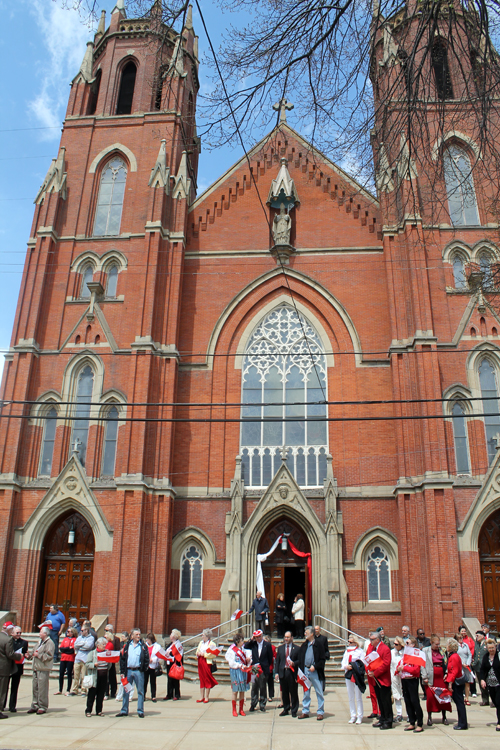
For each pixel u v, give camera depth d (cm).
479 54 1358
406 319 3144
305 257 3506
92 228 3616
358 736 1552
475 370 3086
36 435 3158
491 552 2848
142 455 2969
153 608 2805
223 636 2691
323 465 3170
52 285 3453
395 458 3088
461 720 1631
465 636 2172
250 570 2923
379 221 3509
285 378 3341
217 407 3281
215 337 3394
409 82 1359
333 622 2753
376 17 1390
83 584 2988
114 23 4169
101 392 3209
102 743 1451
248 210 3653
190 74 4275
